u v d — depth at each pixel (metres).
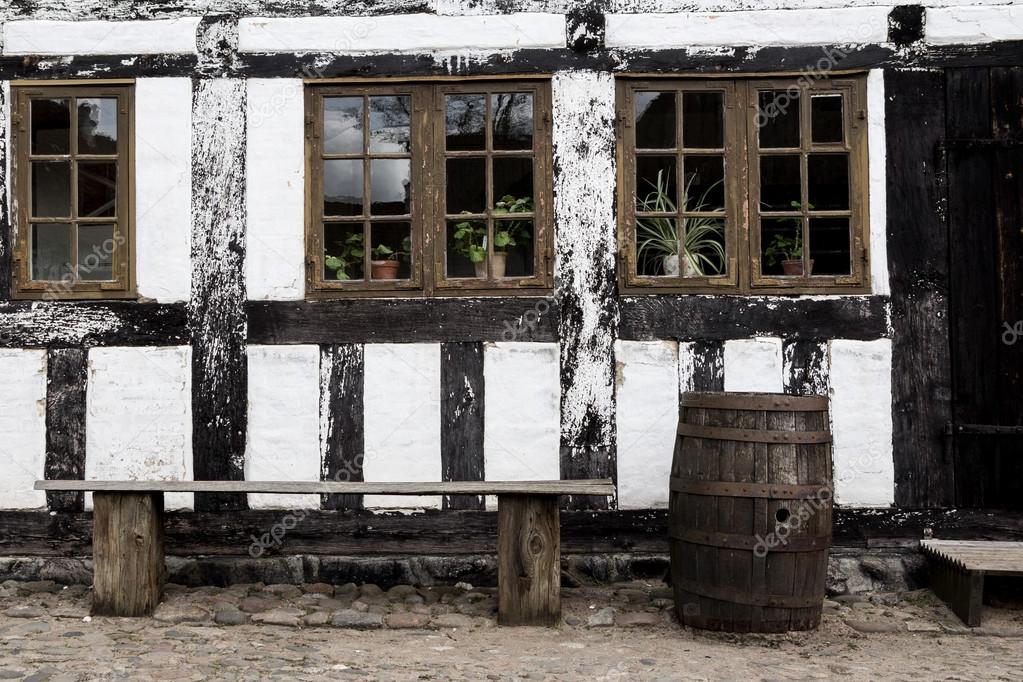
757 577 3.78
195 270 4.50
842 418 4.44
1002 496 4.43
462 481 4.44
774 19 4.48
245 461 4.46
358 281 4.50
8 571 4.50
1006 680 3.40
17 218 4.53
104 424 4.48
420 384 4.46
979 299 4.45
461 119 4.52
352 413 4.46
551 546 4.00
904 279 4.47
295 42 4.51
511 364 4.46
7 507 4.49
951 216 4.47
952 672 3.48
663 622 4.03
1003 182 4.46
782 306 4.46
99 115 4.53
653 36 4.49
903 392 4.45
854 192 4.49
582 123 4.50
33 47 4.52
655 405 4.45
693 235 4.51
